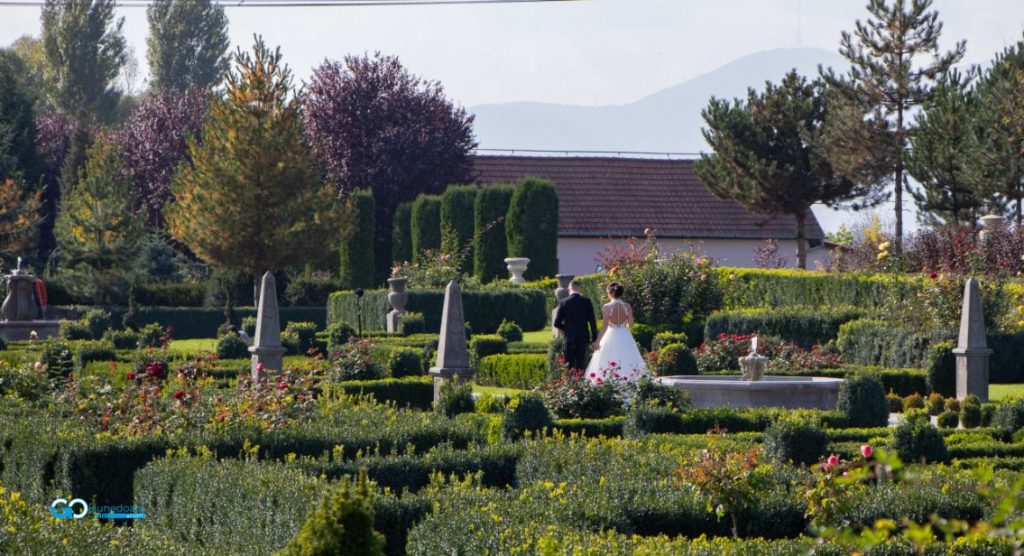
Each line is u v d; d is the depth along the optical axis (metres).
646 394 25.39
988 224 49.34
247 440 17.98
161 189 93.31
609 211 82.38
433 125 85.94
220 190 66.38
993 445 21.14
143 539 12.62
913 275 41.66
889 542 11.48
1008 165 52.22
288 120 67.38
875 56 62.75
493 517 12.37
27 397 26.59
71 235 70.38
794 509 14.21
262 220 67.25
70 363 36.31
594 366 29.64
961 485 14.65
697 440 20.45
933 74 62.50
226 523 14.39
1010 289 36.75
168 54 125.06
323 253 69.25
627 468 16.20
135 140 97.75
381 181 84.06
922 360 35.19
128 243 70.62
